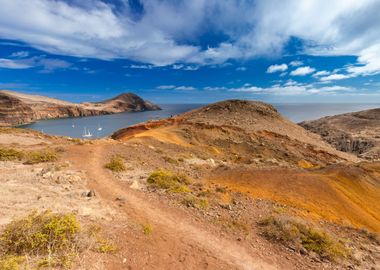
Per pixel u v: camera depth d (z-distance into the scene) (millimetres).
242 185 19547
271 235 8969
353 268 7641
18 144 27188
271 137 61969
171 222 9305
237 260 7223
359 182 22828
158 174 15461
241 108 84062
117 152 24656
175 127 63875
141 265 6117
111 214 9109
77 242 6129
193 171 21906
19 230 5758
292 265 7293
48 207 8438
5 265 4527
